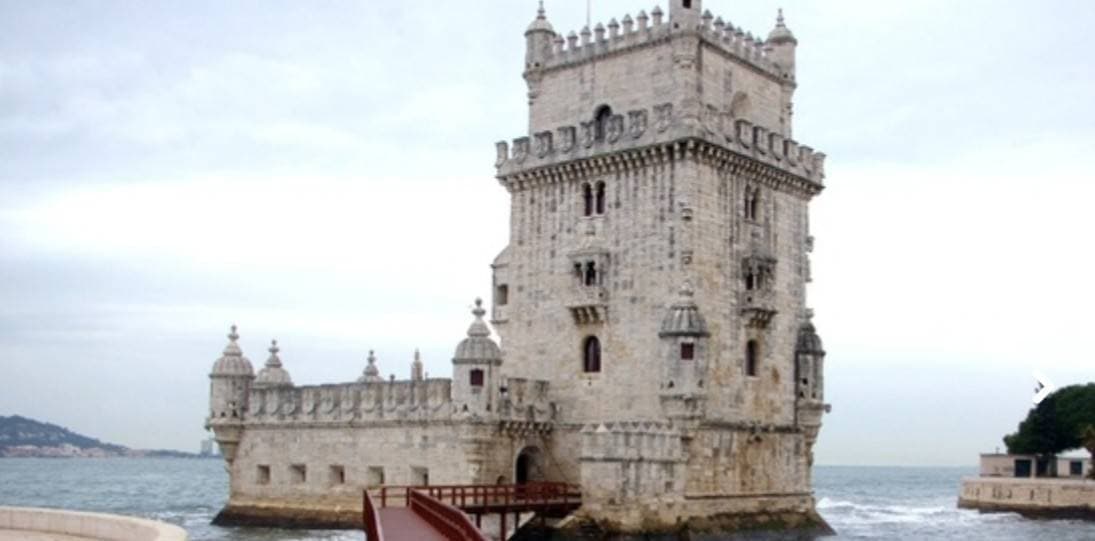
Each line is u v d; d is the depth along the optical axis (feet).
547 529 224.12
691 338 222.69
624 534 213.66
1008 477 460.96
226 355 285.64
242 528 272.92
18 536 138.92
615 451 216.33
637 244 236.02
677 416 222.69
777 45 267.59
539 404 242.99
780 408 248.73
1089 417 466.70
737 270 240.32
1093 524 358.23
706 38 240.12
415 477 240.12
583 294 240.32
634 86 245.04
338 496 256.93
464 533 127.03
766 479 242.58
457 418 229.25
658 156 233.55
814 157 264.93
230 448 282.56
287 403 271.08
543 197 254.68
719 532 225.97
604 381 238.27
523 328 254.68
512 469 236.63
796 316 256.93
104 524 134.41
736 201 242.17
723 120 237.45
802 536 247.29
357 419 253.03
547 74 262.26
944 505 516.32
